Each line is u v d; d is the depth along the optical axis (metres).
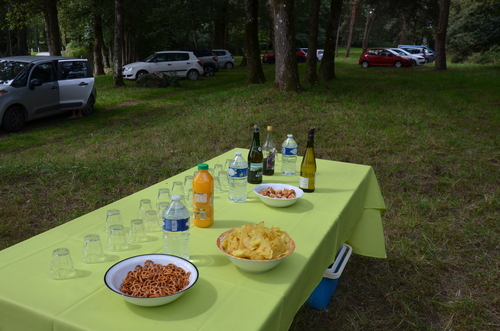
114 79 16.95
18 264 1.80
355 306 3.17
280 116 9.34
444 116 9.19
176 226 1.82
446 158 6.52
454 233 4.28
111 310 1.49
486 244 4.07
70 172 5.84
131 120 10.49
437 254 3.94
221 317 1.47
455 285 3.46
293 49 11.46
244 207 2.58
